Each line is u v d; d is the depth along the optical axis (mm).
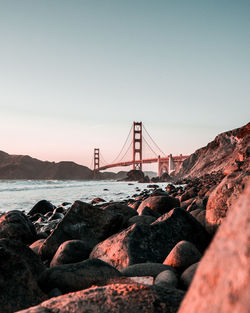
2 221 5199
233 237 640
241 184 3617
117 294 1541
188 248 2836
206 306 584
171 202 6215
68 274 2396
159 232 3584
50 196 21000
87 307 1398
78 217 4629
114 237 3646
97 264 2527
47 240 4496
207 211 3965
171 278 2311
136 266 2668
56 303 1433
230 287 555
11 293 2133
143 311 1402
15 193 24141
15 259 2344
